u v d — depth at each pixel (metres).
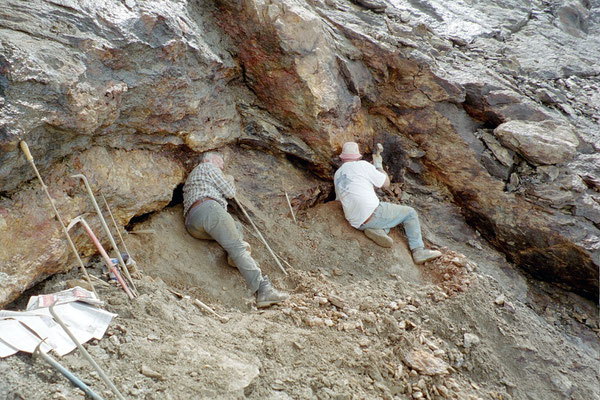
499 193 5.89
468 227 6.20
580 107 6.66
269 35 5.10
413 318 4.70
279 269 5.04
